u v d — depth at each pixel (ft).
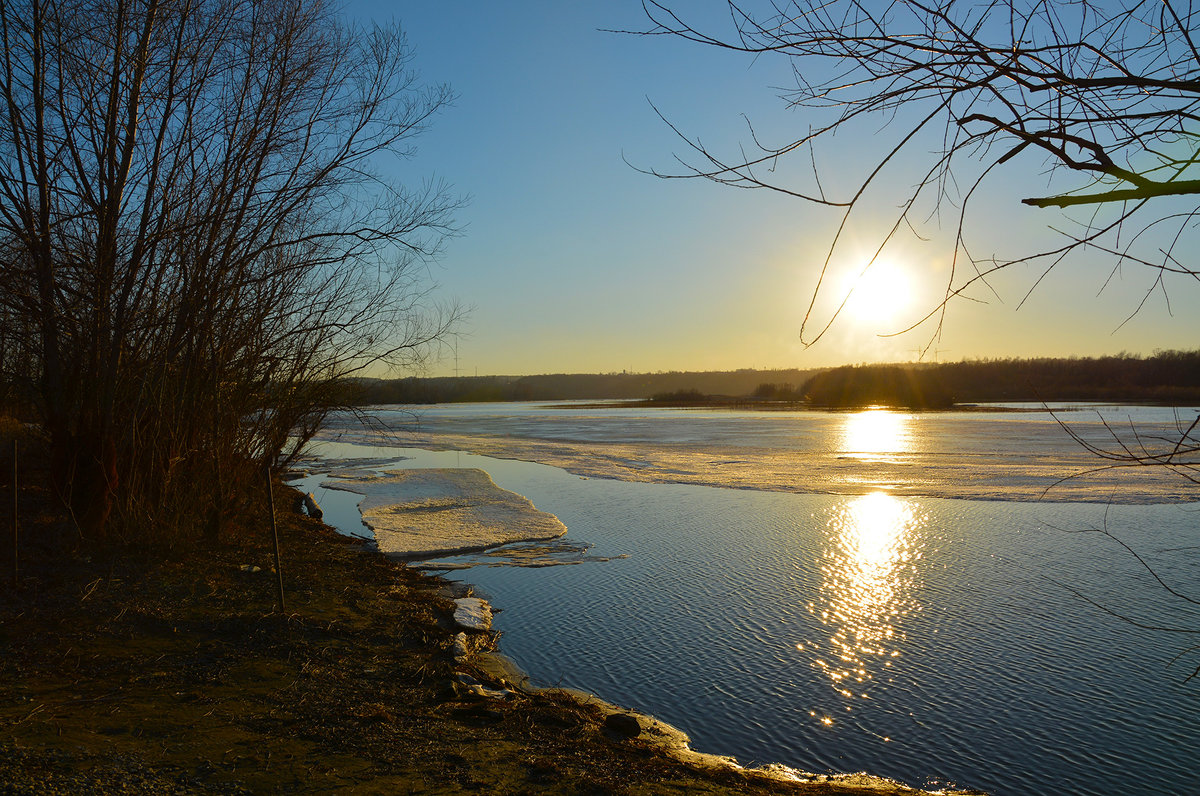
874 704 26.55
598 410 354.95
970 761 22.95
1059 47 8.07
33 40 34.63
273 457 46.83
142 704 20.27
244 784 16.12
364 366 45.60
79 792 14.85
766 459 108.99
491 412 334.03
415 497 71.61
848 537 54.19
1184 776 21.98
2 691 20.03
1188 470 85.51
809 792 19.10
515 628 34.17
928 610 36.99
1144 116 7.94
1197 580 41.50
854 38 8.30
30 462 51.65
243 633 27.07
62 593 28.25
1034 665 29.96
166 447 38.32
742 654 31.24
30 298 33.55
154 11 36.09
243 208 37.93
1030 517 61.26
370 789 16.35
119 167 37.17
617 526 58.49
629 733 22.95
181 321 37.04
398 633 29.81
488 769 17.99
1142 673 29.01
